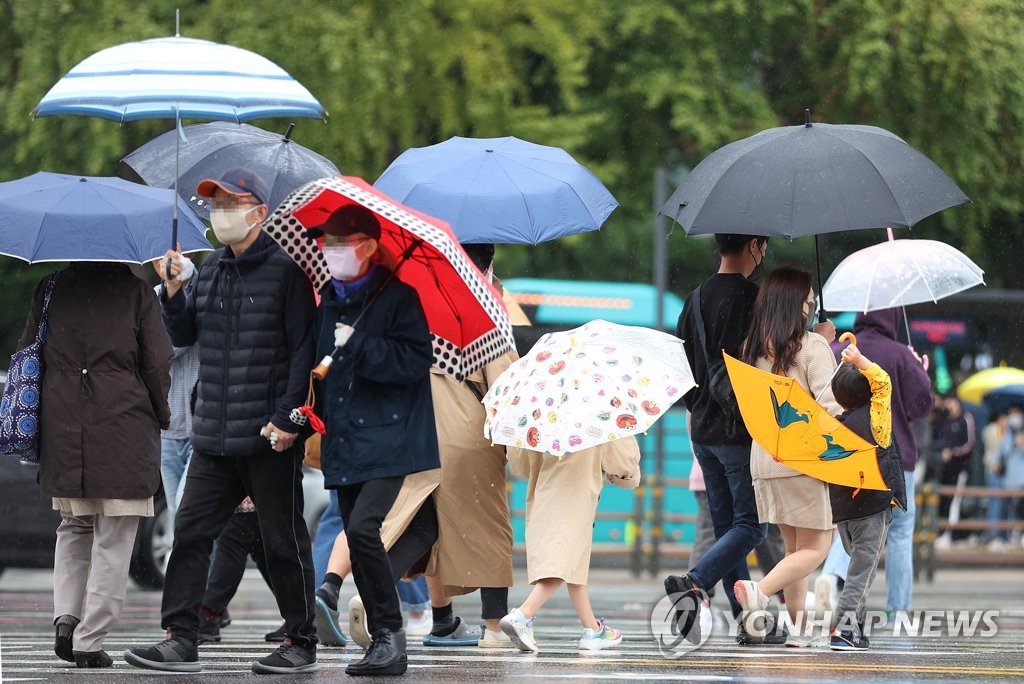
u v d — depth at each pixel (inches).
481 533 979.3
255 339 822.5
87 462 866.1
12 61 2272.4
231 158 1067.9
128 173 2188.7
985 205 2568.9
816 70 2588.6
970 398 2714.1
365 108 2203.5
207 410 826.2
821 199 965.2
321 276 831.7
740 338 1015.0
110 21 2165.4
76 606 904.9
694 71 2559.1
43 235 911.0
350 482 804.0
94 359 876.0
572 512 960.9
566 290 2672.2
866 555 995.9
